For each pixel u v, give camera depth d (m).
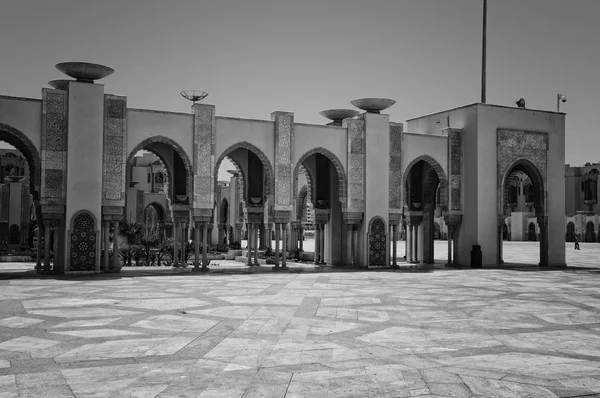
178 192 15.84
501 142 16.97
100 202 13.01
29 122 12.50
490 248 16.67
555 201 17.84
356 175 15.80
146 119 13.59
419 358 5.12
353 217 15.73
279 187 15.01
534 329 6.61
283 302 8.59
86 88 12.91
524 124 17.44
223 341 5.73
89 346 5.46
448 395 4.04
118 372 4.55
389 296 9.43
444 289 10.58
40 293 9.34
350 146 15.77
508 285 11.44
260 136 14.86
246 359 5.00
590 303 8.84
